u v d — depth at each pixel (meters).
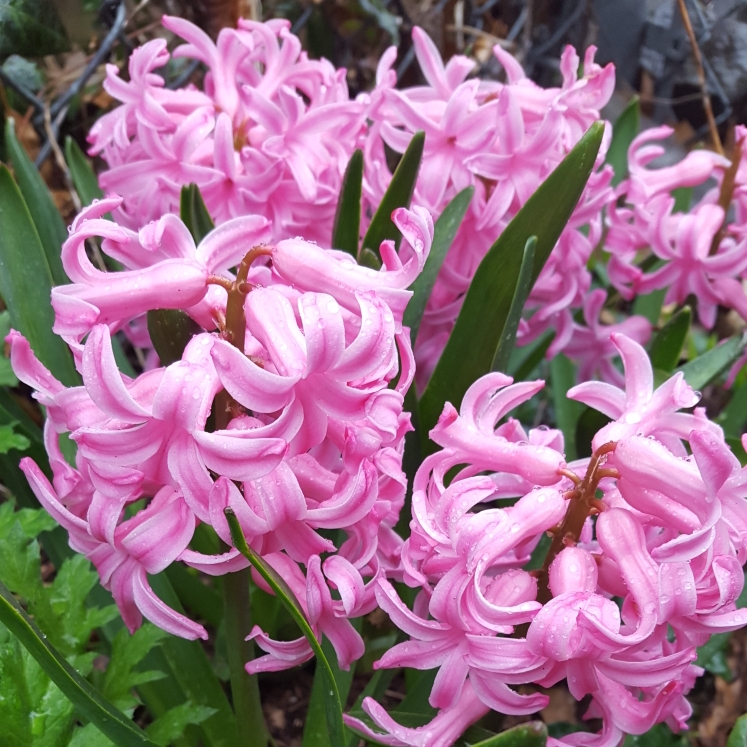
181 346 0.23
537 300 0.34
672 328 0.35
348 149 0.31
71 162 0.34
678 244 0.34
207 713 0.25
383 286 0.19
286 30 0.32
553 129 0.28
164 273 0.19
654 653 0.21
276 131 0.29
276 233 0.30
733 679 0.37
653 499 0.20
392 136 0.30
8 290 0.26
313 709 0.26
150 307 0.19
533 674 0.19
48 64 0.44
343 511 0.18
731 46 0.55
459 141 0.29
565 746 0.21
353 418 0.18
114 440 0.17
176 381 0.17
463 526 0.19
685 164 0.35
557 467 0.21
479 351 0.28
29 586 0.25
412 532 0.22
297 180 0.29
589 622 0.18
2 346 0.31
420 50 0.31
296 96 0.29
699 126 0.60
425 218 0.19
